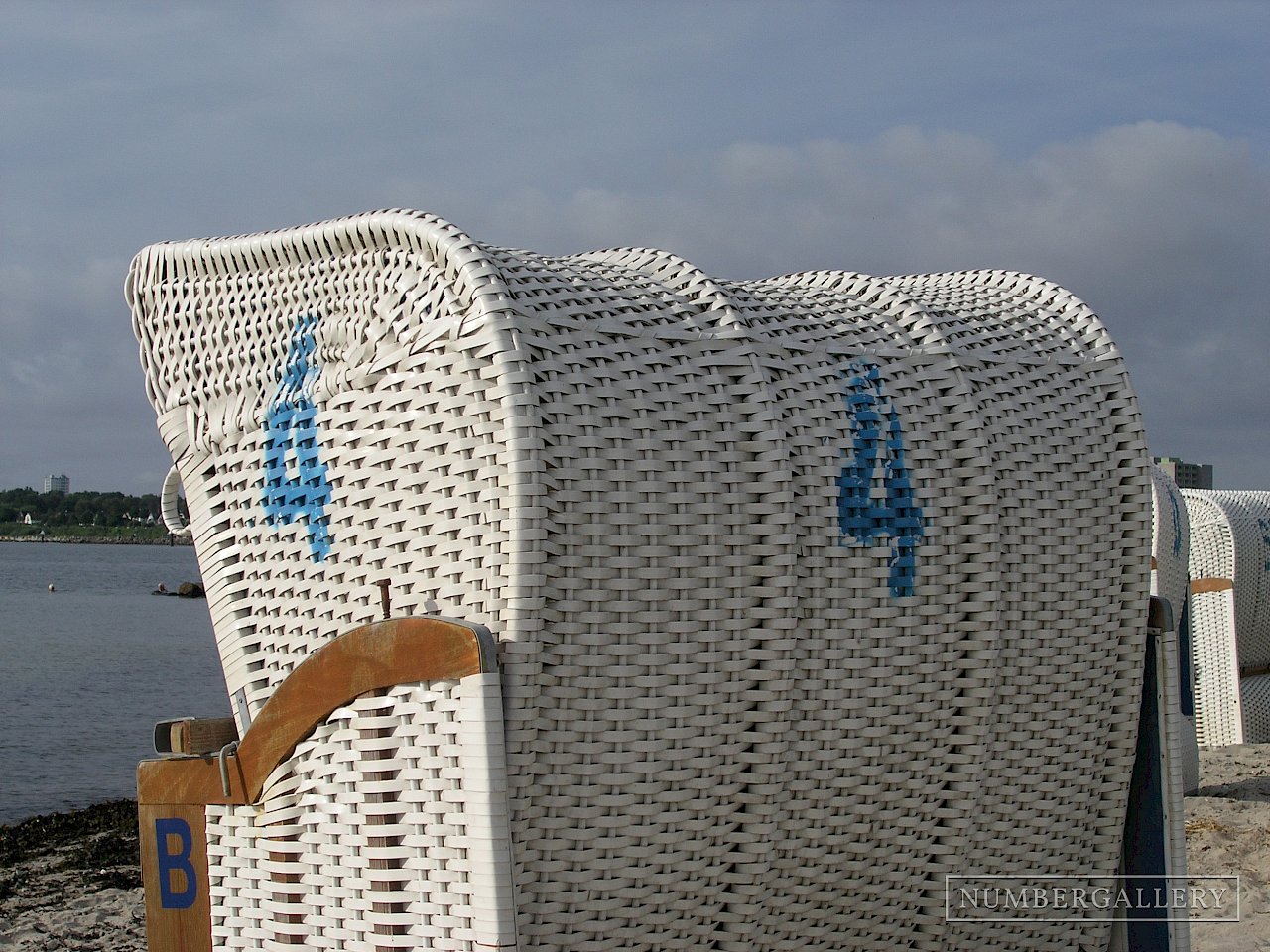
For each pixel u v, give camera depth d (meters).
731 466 4.27
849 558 4.50
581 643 3.97
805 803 4.47
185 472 5.00
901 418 4.72
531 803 3.97
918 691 4.64
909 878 4.86
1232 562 14.37
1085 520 5.14
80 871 10.19
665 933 4.32
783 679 4.28
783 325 4.75
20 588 66.31
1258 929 6.97
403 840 4.07
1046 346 5.36
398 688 4.05
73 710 22.19
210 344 4.99
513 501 3.80
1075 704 5.12
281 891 4.39
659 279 4.75
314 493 4.48
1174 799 5.31
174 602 56.75
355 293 4.50
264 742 4.41
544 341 4.03
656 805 4.14
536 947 4.05
